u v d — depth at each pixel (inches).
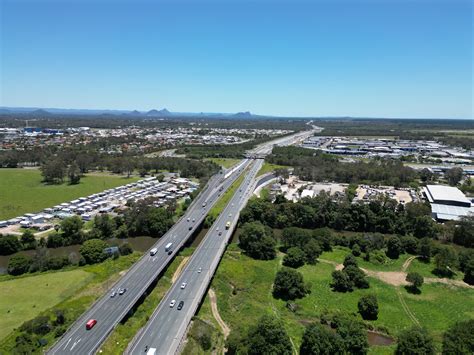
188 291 6072.8
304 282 6688.0
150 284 6284.5
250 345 4633.4
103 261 7490.2
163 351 4576.8
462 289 6771.7
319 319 5713.6
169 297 5885.8
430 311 6013.8
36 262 7081.7
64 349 4594.0
